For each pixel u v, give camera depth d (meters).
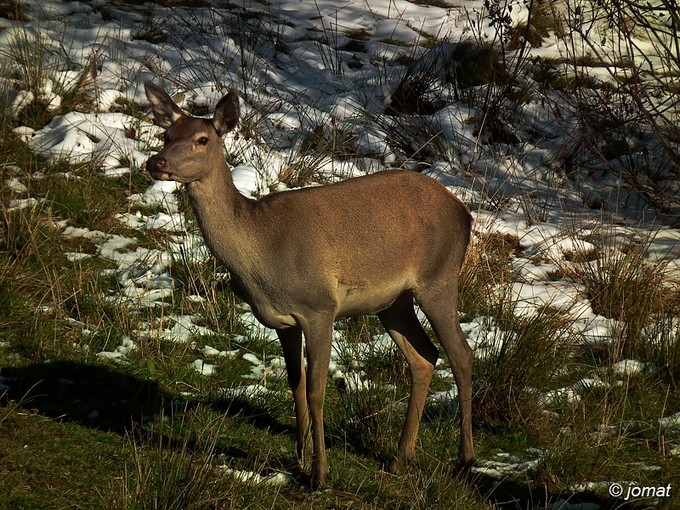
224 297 12.48
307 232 8.68
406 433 9.45
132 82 17.73
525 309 13.14
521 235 15.43
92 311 11.48
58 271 12.23
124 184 15.03
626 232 15.79
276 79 19.25
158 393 10.11
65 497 7.64
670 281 13.79
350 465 9.34
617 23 18.09
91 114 16.55
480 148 18.11
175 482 7.75
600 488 9.35
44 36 18.52
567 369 11.78
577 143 17.88
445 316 9.48
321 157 16.56
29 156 15.10
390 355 11.56
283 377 10.89
